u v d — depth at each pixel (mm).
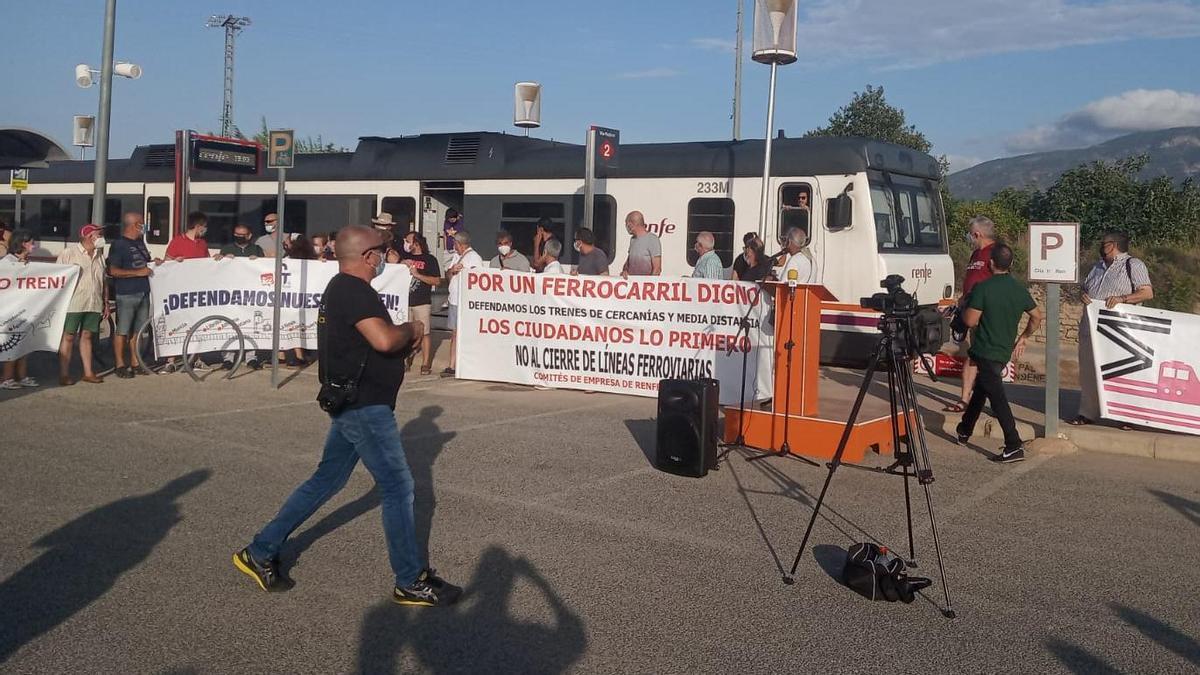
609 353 11922
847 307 13664
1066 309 19844
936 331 6195
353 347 5293
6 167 17172
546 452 8953
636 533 6707
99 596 5449
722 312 11289
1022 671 4754
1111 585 5934
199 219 13570
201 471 8070
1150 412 9695
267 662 4691
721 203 14547
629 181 15195
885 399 10953
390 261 13523
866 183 13641
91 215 21625
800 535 6734
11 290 11531
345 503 7281
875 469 6848
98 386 11938
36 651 4746
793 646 4984
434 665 4691
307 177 18312
